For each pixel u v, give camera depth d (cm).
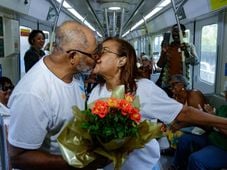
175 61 400
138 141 109
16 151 116
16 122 114
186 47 350
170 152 374
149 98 136
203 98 341
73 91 134
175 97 346
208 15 427
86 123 103
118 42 140
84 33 123
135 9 598
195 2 436
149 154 143
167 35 497
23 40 518
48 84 122
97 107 104
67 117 128
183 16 511
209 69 446
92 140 106
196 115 136
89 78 151
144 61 615
